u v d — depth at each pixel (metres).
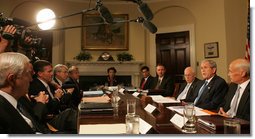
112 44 6.91
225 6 5.54
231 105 2.33
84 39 6.82
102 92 3.75
